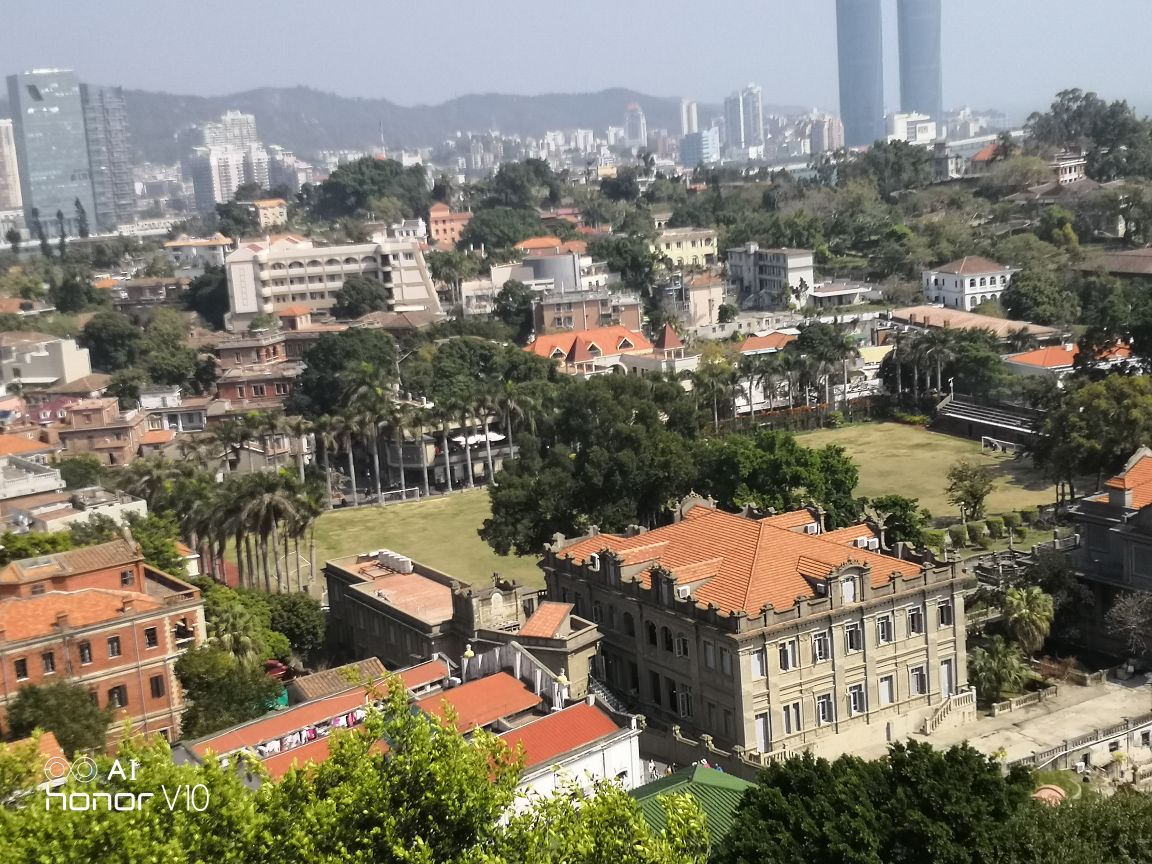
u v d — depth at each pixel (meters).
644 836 59.50
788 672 102.88
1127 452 154.00
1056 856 64.50
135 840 57.50
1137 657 120.81
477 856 58.12
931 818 66.56
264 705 108.12
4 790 70.44
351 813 61.03
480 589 116.38
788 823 66.75
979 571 136.88
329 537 194.75
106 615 109.12
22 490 164.00
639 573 113.94
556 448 151.62
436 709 91.75
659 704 111.62
